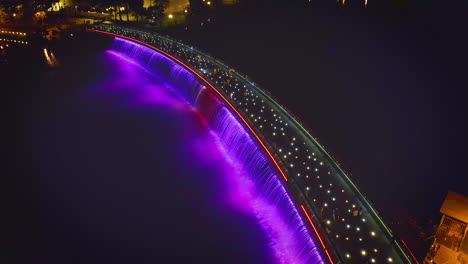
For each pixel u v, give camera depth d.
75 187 32.28
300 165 26.03
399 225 23.53
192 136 37.66
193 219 28.00
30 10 69.50
